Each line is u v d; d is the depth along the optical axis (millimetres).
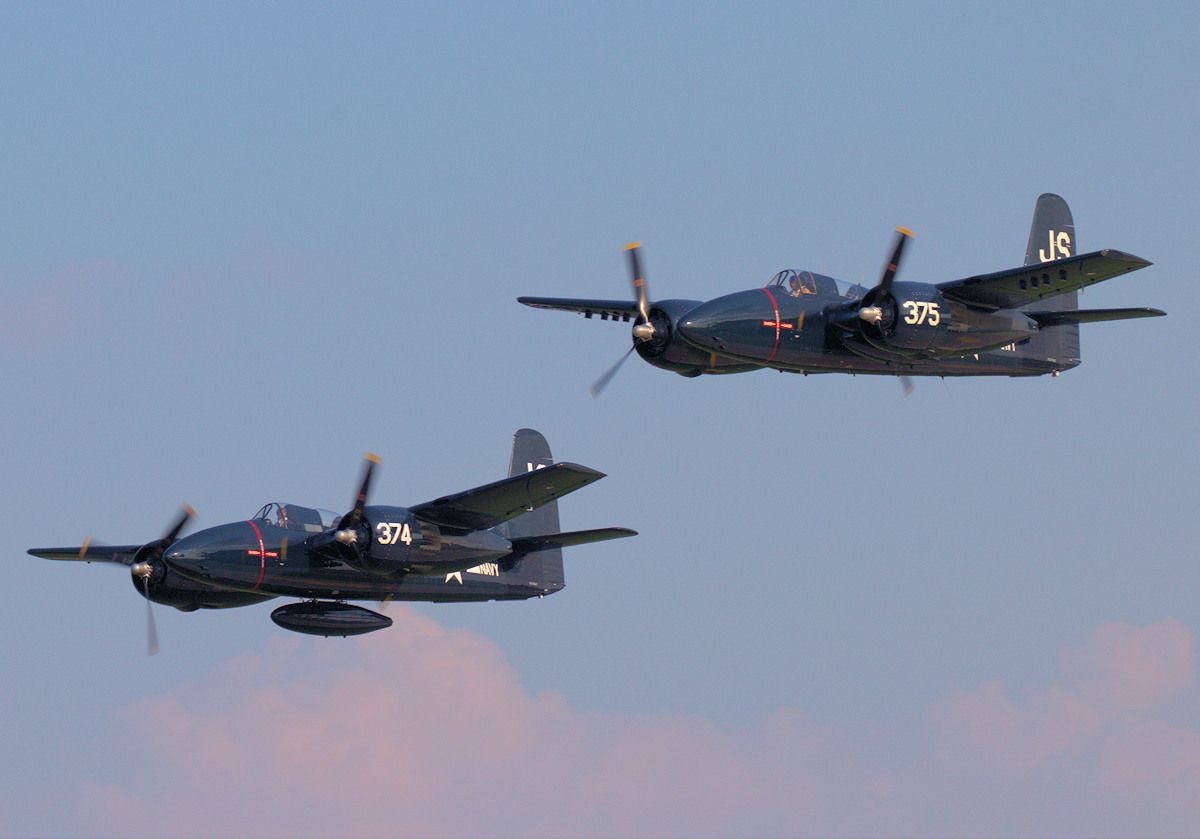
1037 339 141000
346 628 141625
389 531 130500
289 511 139000
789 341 122250
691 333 119875
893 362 127562
